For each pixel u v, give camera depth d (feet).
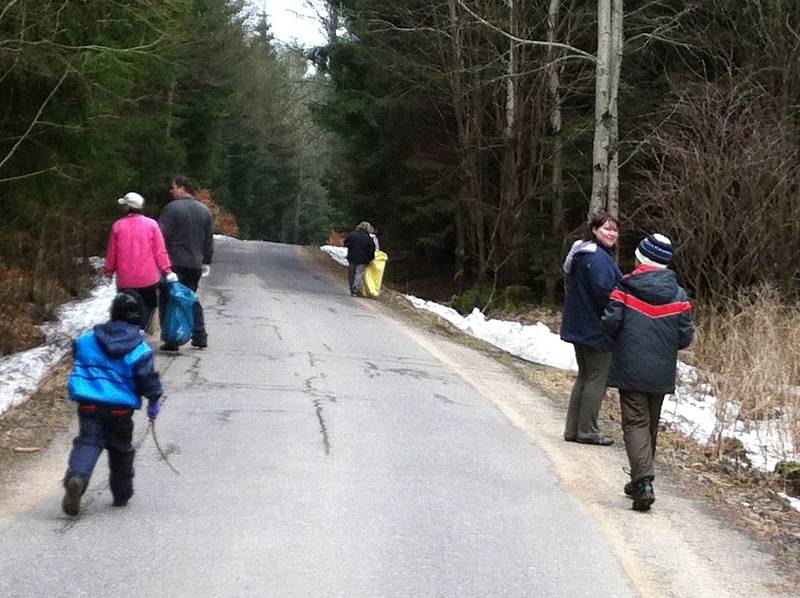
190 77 106.32
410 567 16.96
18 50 31.76
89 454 18.42
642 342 21.66
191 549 17.19
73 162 39.19
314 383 33.55
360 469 23.18
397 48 87.40
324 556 17.21
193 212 37.78
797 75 59.52
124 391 18.75
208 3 103.09
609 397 36.60
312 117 104.78
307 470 22.76
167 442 24.58
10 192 37.86
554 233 75.66
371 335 47.67
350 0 92.63
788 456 28.84
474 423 29.60
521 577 16.89
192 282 38.60
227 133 201.57
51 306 49.42
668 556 18.92
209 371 34.30
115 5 35.47
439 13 78.38
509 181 74.33
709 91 56.39
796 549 20.18
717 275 50.78
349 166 113.39
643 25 68.54
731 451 29.01
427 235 100.07
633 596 16.48
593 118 73.77
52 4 33.19
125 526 18.28
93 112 38.86
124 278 33.83
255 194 253.24
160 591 15.23
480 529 19.42
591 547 18.94
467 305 75.36
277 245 138.72
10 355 37.76
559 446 27.78
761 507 23.62
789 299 50.21
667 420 33.65
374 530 18.81
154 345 38.52
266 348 40.40
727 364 37.58
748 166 49.37
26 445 24.17
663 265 22.15
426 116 91.61
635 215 64.49
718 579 17.83
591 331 27.58
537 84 73.10
